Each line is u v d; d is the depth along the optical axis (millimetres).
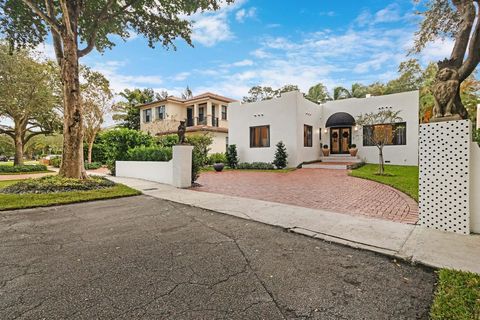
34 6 8844
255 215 5555
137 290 2572
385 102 17953
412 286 2652
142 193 8586
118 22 12352
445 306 2211
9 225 4941
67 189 8602
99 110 21062
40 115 20406
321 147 20703
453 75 4449
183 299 2414
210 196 7898
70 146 9727
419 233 4230
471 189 4242
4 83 16547
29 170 19109
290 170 16234
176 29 12844
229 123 20797
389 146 17812
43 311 2225
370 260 3303
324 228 4551
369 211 5781
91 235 4324
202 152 20016
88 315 2168
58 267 3094
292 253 3533
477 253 3373
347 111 19641
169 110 27000
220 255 3463
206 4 11430
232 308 2279
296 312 2227
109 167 15633
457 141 4281
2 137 30516
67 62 9492
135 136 15758
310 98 28219
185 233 4430
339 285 2680
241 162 20047
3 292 2531
